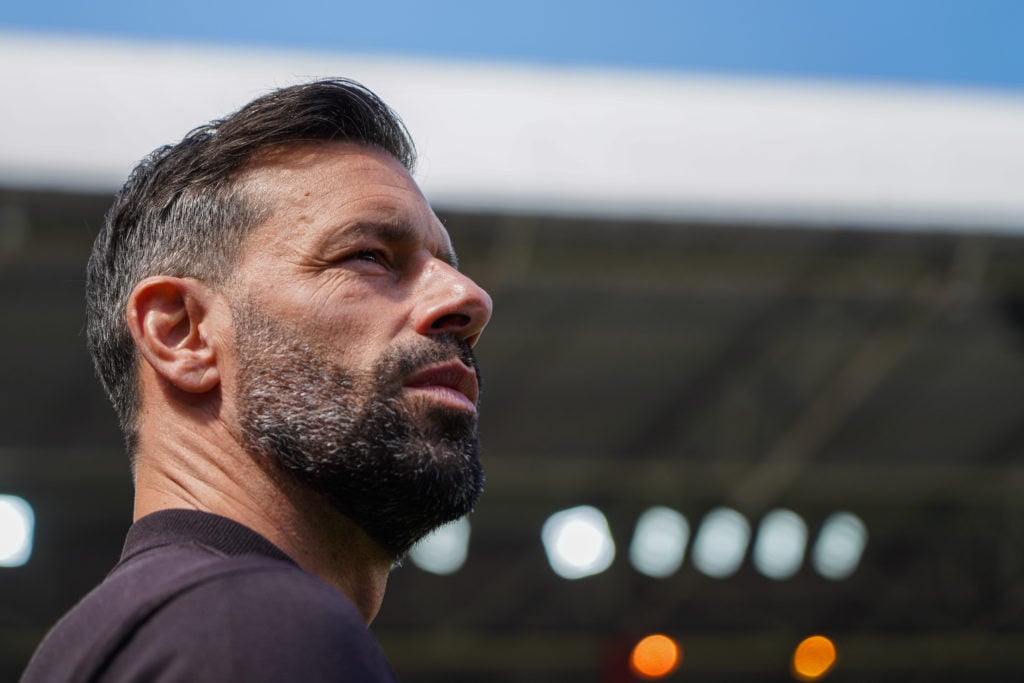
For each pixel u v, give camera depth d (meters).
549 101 9.89
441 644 17.05
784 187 10.00
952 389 14.41
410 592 16.67
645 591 16.61
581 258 10.79
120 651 1.39
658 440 14.87
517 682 17.66
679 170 9.88
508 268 10.55
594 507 15.91
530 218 9.76
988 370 14.02
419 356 1.88
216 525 1.67
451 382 1.92
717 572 16.52
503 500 15.91
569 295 12.06
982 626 17.38
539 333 12.86
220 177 1.98
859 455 15.47
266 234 1.93
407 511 1.84
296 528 1.84
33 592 15.35
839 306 12.50
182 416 1.90
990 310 12.41
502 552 16.62
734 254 10.95
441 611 16.77
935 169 10.21
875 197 10.08
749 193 9.93
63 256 10.15
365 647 1.39
